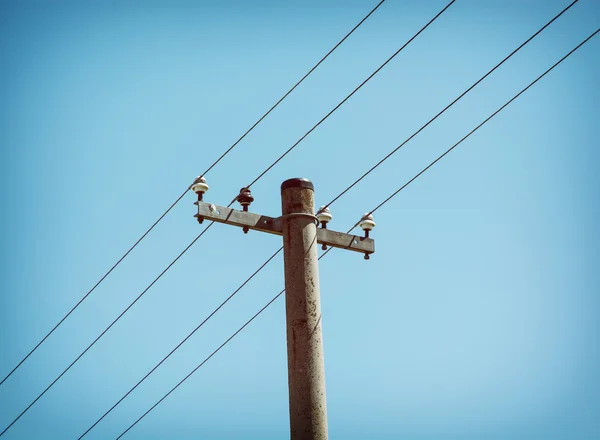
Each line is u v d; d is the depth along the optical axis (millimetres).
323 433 20203
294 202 22203
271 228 22703
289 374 20797
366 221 24812
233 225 22422
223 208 22250
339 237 24250
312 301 21234
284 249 21953
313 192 22516
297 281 21406
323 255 24312
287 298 21422
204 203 22062
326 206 24297
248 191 23141
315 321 21047
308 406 20281
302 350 20734
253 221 22516
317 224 22469
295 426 20250
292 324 21078
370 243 24859
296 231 21891
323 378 20703
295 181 22375
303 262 21562
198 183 22438
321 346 20953
